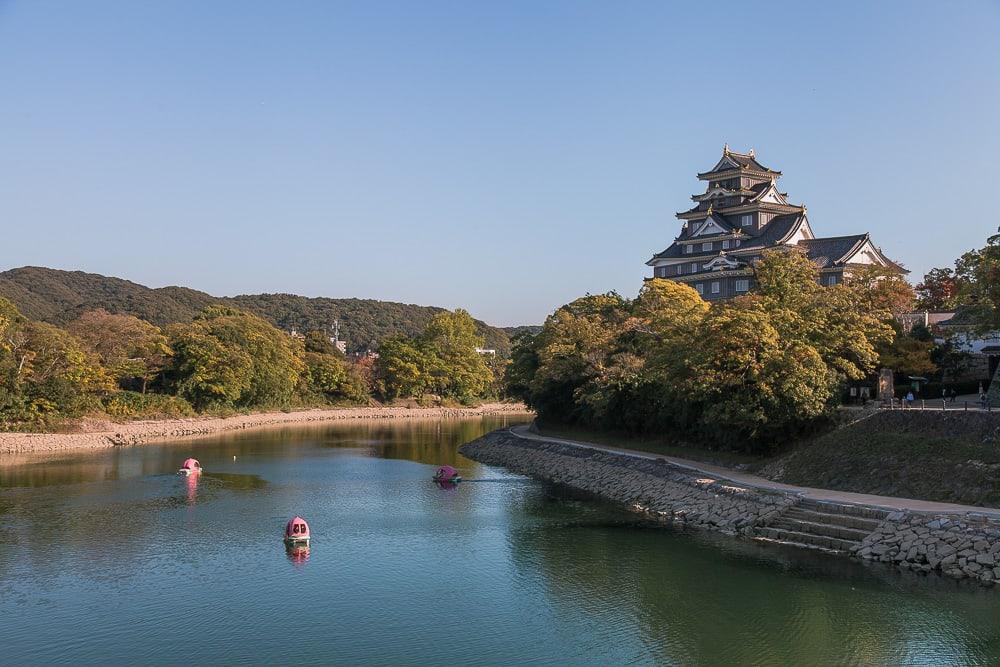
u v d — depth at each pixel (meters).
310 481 66.00
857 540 39.03
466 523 48.97
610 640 30.31
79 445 88.94
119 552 41.81
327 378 160.88
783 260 71.25
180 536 45.38
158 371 116.75
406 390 173.00
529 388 95.12
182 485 62.78
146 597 34.81
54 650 29.12
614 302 97.38
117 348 107.69
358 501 56.50
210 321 133.50
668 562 39.12
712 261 98.62
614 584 36.22
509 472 72.81
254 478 67.38
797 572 36.59
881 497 42.69
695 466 58.06
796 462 50.62
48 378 91.75
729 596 34.09
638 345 77.50
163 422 107.62
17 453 81.94
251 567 39.38
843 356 60.53
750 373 53.09
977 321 55.34
